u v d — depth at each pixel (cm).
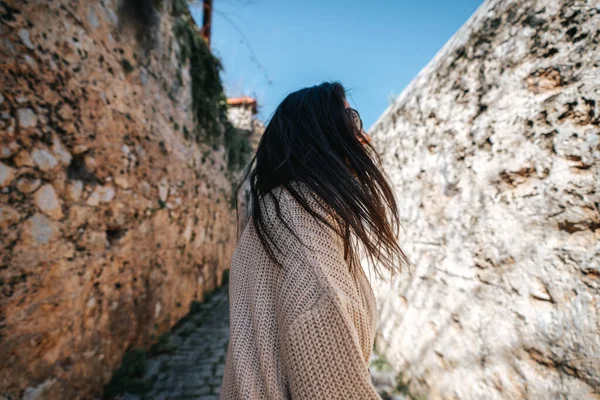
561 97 139
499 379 152
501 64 181
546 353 130
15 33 178
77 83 230
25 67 183
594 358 111
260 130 940
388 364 279
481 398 162
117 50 293
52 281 195
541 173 145
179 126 448
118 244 277
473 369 171
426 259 234
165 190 392
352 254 54
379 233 54
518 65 168
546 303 133
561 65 142
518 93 165
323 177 51
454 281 197
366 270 350
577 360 117
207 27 637
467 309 182
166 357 333
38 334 182
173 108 430
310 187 50
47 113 199
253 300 49
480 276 175
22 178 177
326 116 57
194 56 512
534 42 159
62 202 208
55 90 207
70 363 209
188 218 482
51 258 195
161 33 394
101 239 252
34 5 192
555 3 149
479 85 197
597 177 120
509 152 165
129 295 296
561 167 135
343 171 52
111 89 278
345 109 60
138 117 327
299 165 52
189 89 491
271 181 55
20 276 173
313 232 47
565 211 131
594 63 127
